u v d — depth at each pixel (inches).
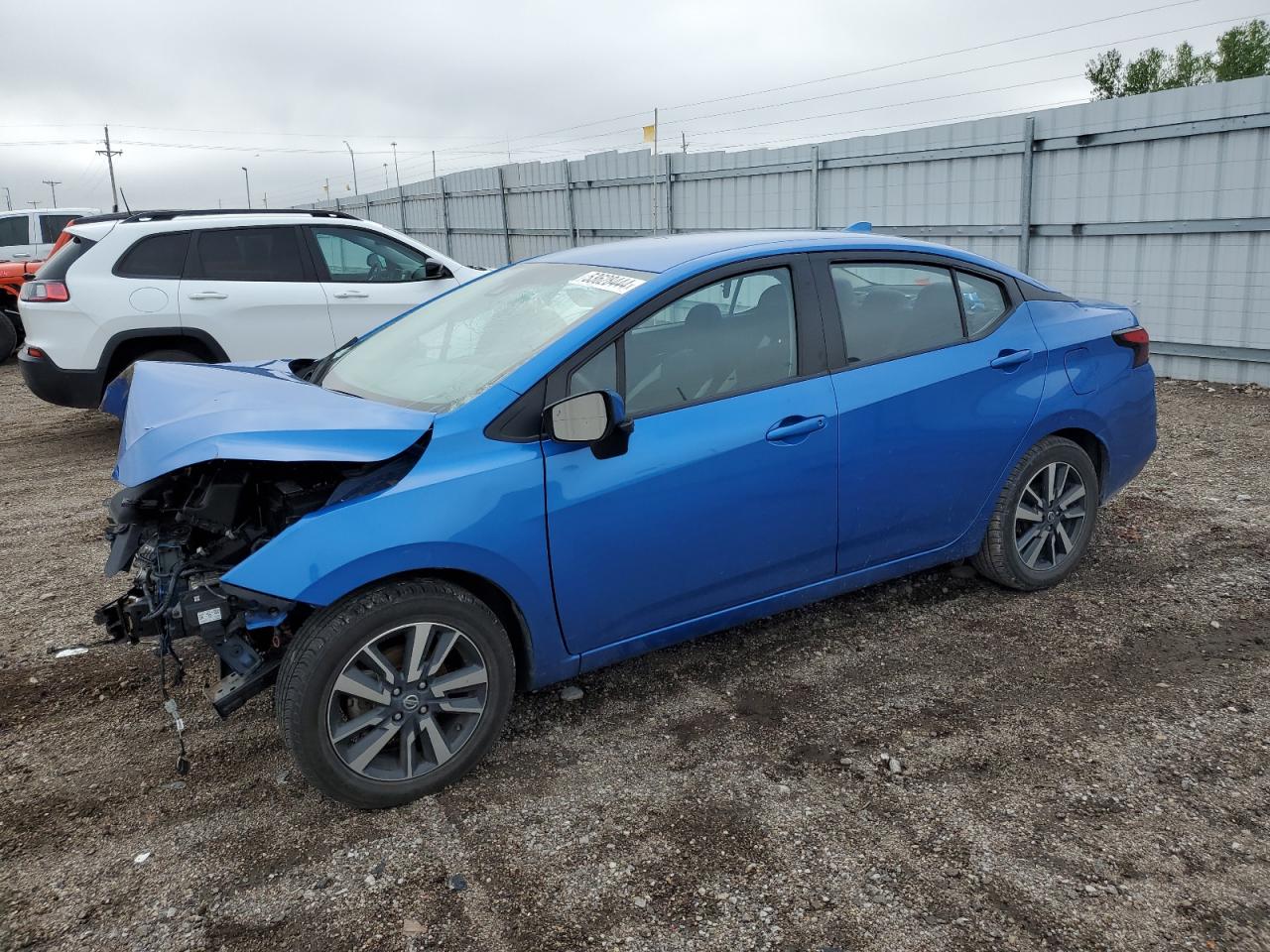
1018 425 154.0
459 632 113.0
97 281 279.3
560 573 117.8
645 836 106.7
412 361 139.6
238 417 111.8
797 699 135.7
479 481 111.6
